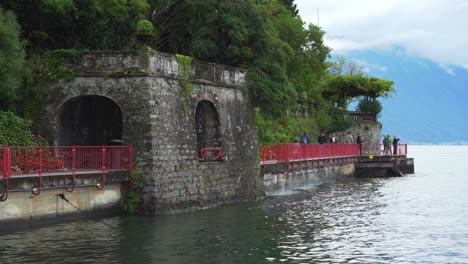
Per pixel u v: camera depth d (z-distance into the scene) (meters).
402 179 57.34
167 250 20.02
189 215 27.98
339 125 68.69
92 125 32.03
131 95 27.72
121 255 19.09
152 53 28.00
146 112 27.55
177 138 29.09
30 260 18.11
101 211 26.28
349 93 73.56
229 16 35.69
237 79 34.94
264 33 36.75
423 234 24.22
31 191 22.91
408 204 34.78
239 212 29.56
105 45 35.03
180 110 29.55
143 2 35.12
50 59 28.53
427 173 68.44
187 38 40.72
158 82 28.19
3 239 21.02
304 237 23.05
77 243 20.73
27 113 28.31
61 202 24.50
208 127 33.06
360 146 65.00
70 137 30.31
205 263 18.28
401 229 25.42
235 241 21.86
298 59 54.81
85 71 28.12
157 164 27.59
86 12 31.81
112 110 32.62
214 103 32.41
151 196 27.30
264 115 37.25
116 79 27.91
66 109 29.89
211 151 32.78
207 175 31.08
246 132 35.47
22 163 22.72
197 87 31.06
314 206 33.06
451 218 28.88
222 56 36.19
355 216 29.27
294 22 54.12
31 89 28.42
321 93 72.25
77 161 25.14
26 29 31.28
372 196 39.31
